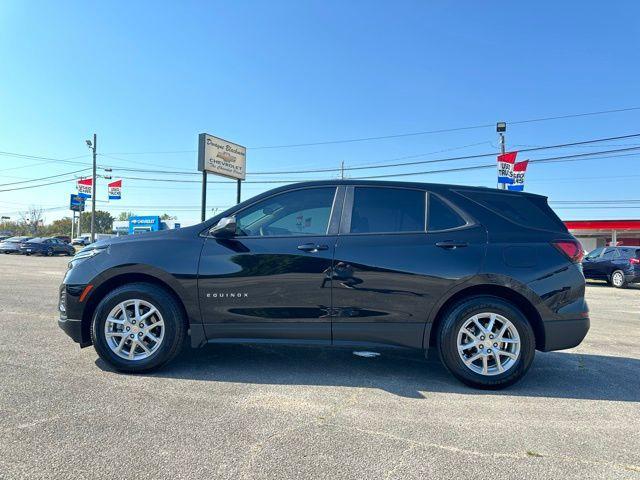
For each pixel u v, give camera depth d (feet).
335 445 9.84
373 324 13.92
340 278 13.93
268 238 14.44
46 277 47.21
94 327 14.16
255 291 14.07
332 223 14.56
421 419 11.35
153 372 14.44
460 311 13.66
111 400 12.06
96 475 8.45
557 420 11.49
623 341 21.24
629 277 56.44
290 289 14.02
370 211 14.65
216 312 14.12
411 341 13.91
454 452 9.66
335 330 13.97
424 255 13.94
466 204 14.61
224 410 11.60
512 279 13.69
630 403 12.82
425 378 14.67
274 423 10.89
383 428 10.76
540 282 13.75
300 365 15.75
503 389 13.73
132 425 10.58
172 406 11.77
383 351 17.87
